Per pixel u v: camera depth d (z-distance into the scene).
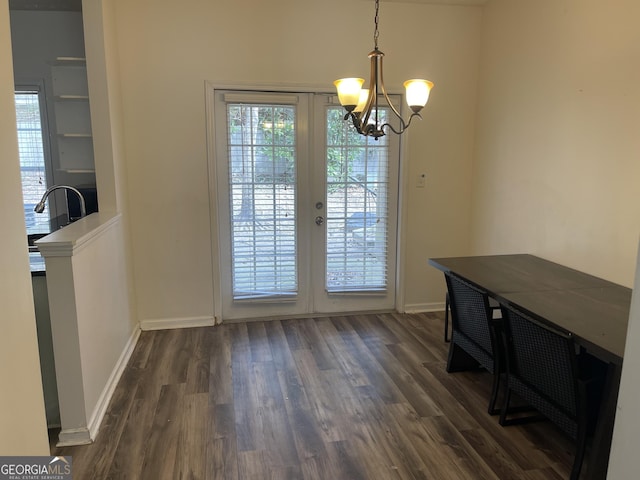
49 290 2.19
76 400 2.29
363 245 4.18
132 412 2.60
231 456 2.21
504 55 3.69
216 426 2.46
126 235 3.53
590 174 2.83
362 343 3.60
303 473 2.09
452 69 4.04
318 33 3.79
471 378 3.03
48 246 2.13
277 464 2.15
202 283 3.93
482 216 4.10
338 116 3.95
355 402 2.72
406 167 4.09
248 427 2.45
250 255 4.00
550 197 3.21
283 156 3.90
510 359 2.36
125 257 3.44
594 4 2.75
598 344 1.77
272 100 3.79
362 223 4.14
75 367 2.27
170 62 3.62
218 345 3.55
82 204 3.08
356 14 3.82
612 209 2.68
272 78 3.78
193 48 3.63
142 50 3.57
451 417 2.56
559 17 3.05
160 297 3.88
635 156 2.51
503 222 3.78
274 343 3.59
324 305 4.25
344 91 2.30
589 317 2.09
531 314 2.16
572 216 3.00
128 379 3.00
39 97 4.12
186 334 3.78
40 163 4.25
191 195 3.80
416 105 2.43
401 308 4.32
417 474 2.09
